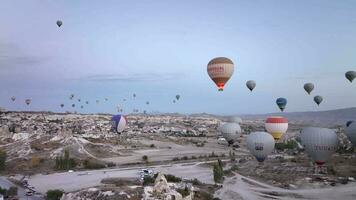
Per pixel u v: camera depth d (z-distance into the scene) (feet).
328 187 318.24
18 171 459.73
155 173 415.64
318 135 308.60
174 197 242.37
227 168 449.48
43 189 354.13
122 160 558.56
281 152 595.88
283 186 331.36
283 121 435.53
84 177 416.67
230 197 291.79
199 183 344.28
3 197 313.12
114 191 252.42
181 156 606.14
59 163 478.18
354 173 369.50
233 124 427.74
